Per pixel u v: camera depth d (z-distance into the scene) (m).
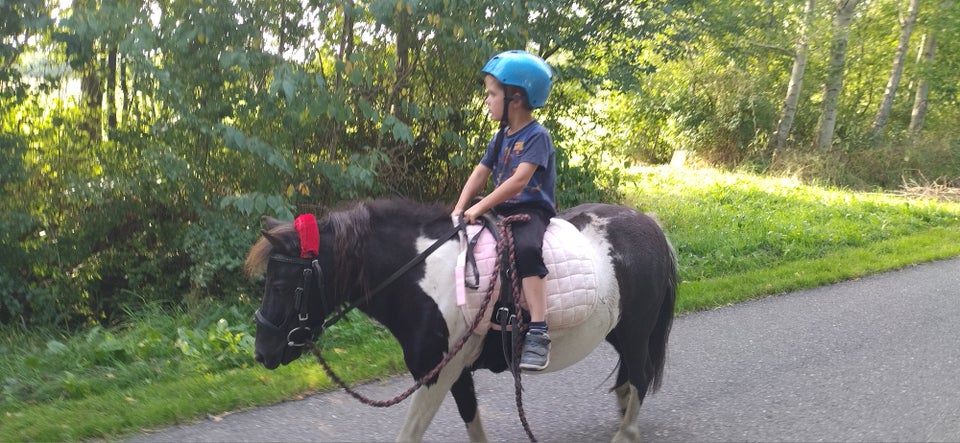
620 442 3.83
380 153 6.95
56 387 4.55
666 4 8.84
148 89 6.18
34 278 6.78
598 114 9.80
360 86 7.24
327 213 3.29
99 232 6.72
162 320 6.00
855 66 20.39
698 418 4.38
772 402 4.61
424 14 6.86
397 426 4.12
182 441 3.85
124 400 4.32
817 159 16.89
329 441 3.91
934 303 7.06
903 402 4.57
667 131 20.20
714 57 18.00
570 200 9.47
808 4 16.64
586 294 3.30
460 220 3.26
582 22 8.65
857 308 6.88
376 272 3.14
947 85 18.16
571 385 4.86
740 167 18.25
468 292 3.10
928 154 16.58
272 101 6.27
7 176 6.23
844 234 10.26
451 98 8.00
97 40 6.08
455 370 3.19
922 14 18.56
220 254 6.44
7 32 5.97
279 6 6.71
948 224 11.98
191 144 6.58
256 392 4.43
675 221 10.71
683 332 6.14
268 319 3.02
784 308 6.88
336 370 4.86
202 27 6.11
